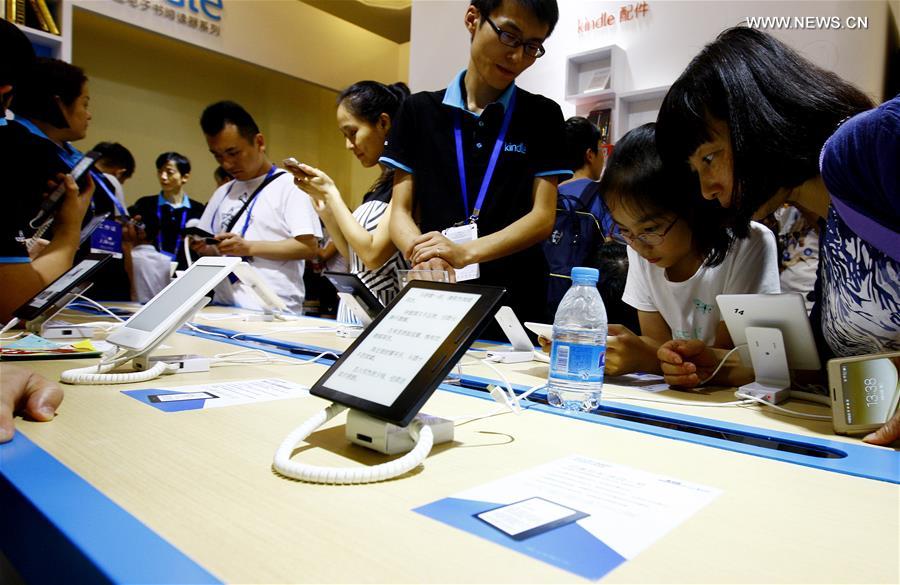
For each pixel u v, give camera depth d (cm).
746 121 93
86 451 63
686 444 76
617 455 70
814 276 211
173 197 459
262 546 43
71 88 235
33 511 48
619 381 131
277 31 526
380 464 64
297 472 57
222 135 291
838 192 80
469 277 186
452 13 405
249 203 300
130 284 321
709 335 156
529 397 106
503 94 200
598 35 347
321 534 45
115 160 397
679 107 103
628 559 43
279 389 101
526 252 208
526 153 198
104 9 419
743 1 297
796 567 42
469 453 69
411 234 189
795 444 81
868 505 56
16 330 167
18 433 69
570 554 43
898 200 73
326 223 239
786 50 95
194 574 38
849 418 84
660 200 133
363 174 693
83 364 118
